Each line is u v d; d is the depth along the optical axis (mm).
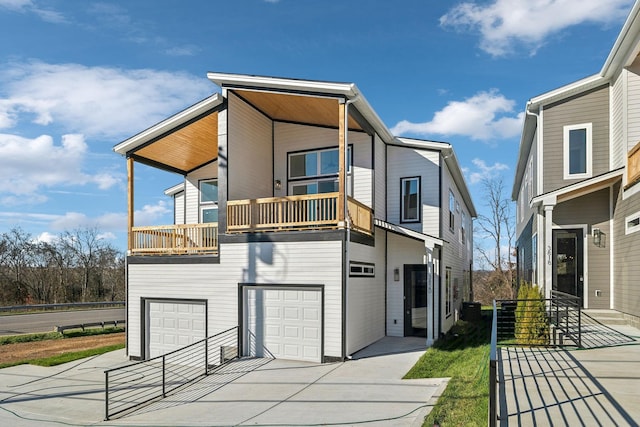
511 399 5551
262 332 10961
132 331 12516
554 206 11680
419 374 8758
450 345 12008
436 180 13680
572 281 11719
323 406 6930
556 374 6680
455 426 5246
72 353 13336
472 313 18219
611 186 11445
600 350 8242
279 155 14375
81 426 7168
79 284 36312
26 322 20391
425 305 13422
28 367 11719
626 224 10320
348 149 13523
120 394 8930
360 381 8383
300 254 10594
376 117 12133
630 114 10352
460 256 19656
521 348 8906
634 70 10414
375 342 12406
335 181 13578
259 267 11016
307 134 14078
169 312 12117
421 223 13719
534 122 13570
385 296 13742
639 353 7914
